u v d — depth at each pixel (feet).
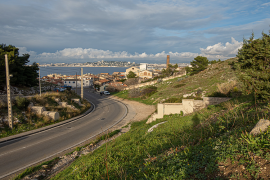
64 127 63.05
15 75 102.73
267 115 18.83
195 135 23.41
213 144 15.65
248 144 12.97
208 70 147.23
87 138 50.96
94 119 77.97
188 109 55.21
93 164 21.89
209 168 12.25
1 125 52.11
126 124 69.05
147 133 37.06
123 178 16.03
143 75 349.00
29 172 29.66
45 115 67.26
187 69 230.48
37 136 51.90
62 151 41.09
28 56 125.18
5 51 95.50
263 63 28.71
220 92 58.59
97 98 161.48
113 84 224.94
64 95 100.99
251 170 10.69
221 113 31.01
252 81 29.01
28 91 115.44
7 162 34.71
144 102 120.06
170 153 18.60
